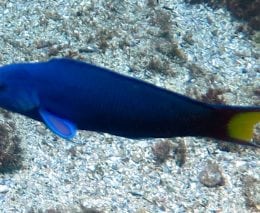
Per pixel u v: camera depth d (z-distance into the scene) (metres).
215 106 0.56
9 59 3.23
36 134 2.63
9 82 0.58
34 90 0.58
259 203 2.32
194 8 3.82
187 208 2.32
